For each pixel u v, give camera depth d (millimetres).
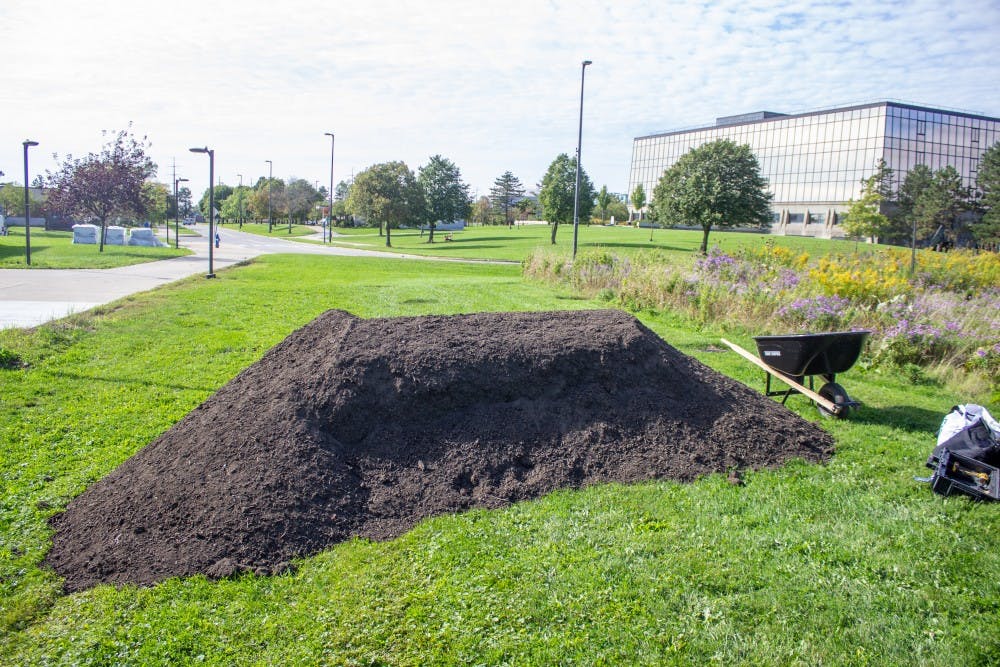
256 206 101938
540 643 3123
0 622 3377
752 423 5562
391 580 3652
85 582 3754
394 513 4410
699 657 3000
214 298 14977
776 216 84625
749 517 4312
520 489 4703
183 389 7656
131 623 3348
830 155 77938
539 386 5469
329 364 5391
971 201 59562
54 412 6738
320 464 4598
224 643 3180
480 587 3559
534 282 19297
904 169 73750
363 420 5082
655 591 3486
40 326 10203
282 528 4082
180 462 4766
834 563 3758
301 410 5047
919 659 2943
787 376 6555
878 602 3363
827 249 41469
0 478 5160
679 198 39344
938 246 38125
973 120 75125
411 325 6121
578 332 6008
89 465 5445
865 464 5207
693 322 12297
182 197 122562
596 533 4105
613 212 107188
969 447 4773
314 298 15359
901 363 9234
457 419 5207
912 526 4148
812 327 10758
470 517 4336
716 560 3777
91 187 32562
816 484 4828
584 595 3467
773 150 85125
